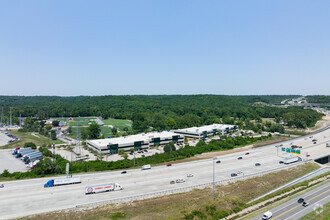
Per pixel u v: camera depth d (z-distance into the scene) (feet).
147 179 329.31
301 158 439.63
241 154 478.59
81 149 568.82
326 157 470.39
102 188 281.95
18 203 252.83
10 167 422.00
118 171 372.17
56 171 359.87
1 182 318.65
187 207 240.32
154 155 461.37
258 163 398.01
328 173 358.23
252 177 337.52
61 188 296.10
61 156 492.95
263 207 245.04
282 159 435.94
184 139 649.20
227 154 482.69
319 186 301.84
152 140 590.14
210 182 316.81
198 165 398.42
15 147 584.40
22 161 463.83
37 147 591.78
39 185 306.55
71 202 255.09
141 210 234.38
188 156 470.39
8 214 227.40
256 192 286.25
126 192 283.18
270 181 322.55
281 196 272.51
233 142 583.17
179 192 284.20
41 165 358.02
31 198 265.75
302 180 336.49
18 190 289.53
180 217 220.23
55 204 250.57
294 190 292.40
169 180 325.21
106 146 510.99
